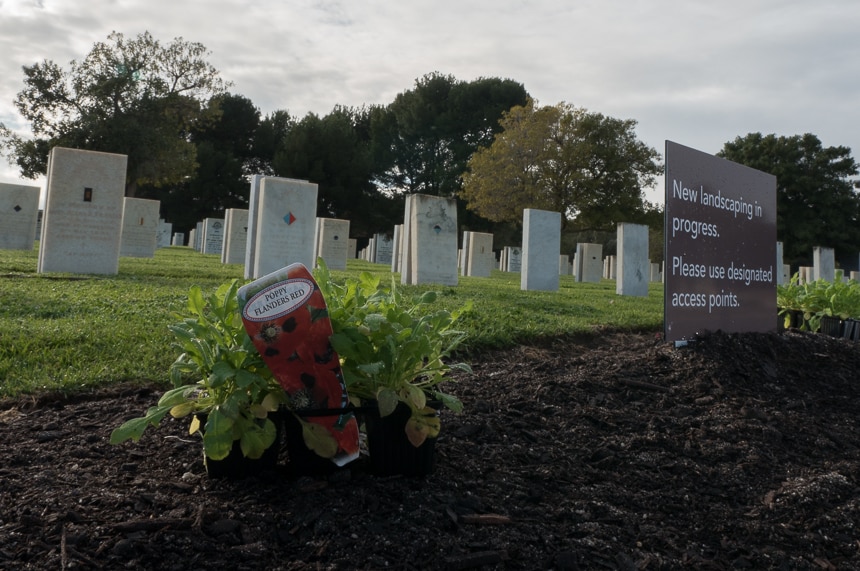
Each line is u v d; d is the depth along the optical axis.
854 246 45.41
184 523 2.24
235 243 18.64
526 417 3.78
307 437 2.53
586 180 34.78
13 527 2.14
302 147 47.47
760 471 3.36
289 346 2.49
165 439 3.11
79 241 10.29
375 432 2.71
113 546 2.08
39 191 16.50
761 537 2.71
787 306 8.43
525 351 6.28
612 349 6.15
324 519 2.32
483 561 2.23
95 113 36.06
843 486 3.21
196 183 46.38
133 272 11.24
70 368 4.46
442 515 2.46
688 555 2.50
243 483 2.58
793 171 45.78
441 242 13.73
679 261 5.38
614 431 3.72
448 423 3.54
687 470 3.25
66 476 2.59
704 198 5.68
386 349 2.62
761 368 5.13
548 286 15.05
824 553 2.66
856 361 5.80
